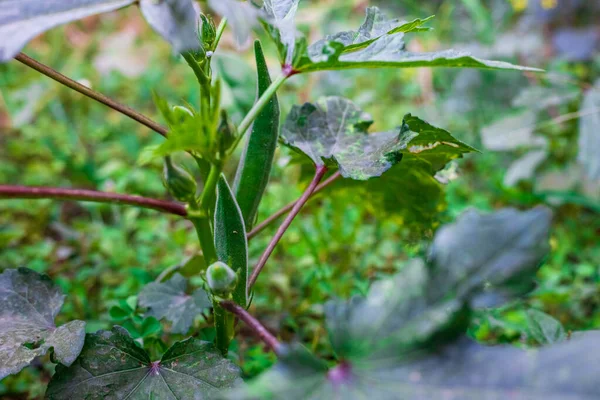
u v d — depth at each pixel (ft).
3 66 4.93
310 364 1.25
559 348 1.20
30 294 1.69
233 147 1.42
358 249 2.94
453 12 5.76
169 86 4.96
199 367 1.54
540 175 3.51
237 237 1.61
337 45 1.40
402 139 1.66
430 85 4.74
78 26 5.90
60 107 4.50
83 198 1.39
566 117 3.27
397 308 1.29
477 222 1.31
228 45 5.25
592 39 4.69
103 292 2.61
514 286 1.26
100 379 1.52
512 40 4.61
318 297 2.56
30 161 4.07
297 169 3.76
